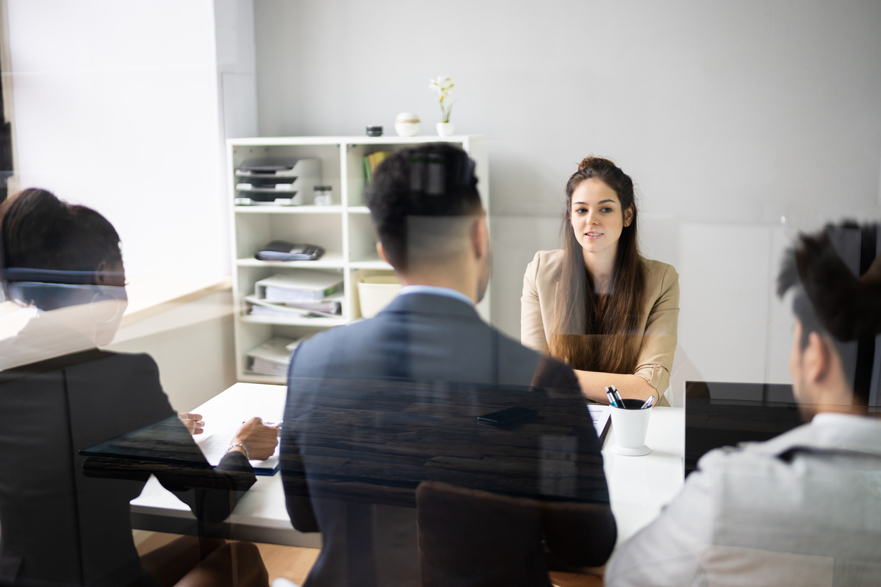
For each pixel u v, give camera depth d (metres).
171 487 0.91
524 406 0.77
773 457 0.67
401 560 0.83
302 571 0.87
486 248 0.77
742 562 0.65
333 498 0.84
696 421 0.72
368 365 0.81
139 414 0.91
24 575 0.98
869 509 0.62
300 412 0.85
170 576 0.91
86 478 0.94
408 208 0.78
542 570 0.76
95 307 0.93
